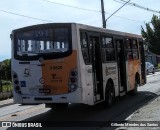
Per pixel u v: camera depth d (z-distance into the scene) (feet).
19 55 41.27
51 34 40.01
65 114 45.11
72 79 38.83
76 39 39.11
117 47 52.95
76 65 38.88
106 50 47.83
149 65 146.51
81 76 39.06
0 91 74.64
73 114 44.83
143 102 53.72
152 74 144.87
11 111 52.65
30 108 53.98
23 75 40.83
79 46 39.29
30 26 41.16
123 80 55.11
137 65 63.16
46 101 39.73
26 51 40.93
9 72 108.78
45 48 40.04
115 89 50.57
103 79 45.91
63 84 39.06
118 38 53.01
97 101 44.11
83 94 39.19
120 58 54.75
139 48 65.82
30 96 40.42
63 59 39.14
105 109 47.80
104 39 47.42
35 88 40.19
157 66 217.77
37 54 40.27
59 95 39.11
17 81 41.24
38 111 49.29
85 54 40.88
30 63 40.45
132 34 60.85
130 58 58.70
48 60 39.60
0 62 111.34
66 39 39.32
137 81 63.72
